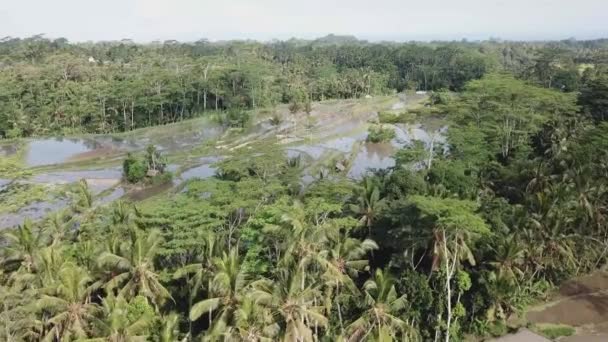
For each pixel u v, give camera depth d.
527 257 54.34
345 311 48.38
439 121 99.31
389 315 43.94
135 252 45.34
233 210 56.09
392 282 47.19
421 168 75.81
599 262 66.06
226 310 39.28
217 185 61.31
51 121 156.12
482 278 50.81
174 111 175.62
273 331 38.88
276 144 127.25
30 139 147.75
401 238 54.25
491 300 50.91
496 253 51.88
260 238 49.38
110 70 188.38
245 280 42.91
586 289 60.75
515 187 72.31
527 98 90.62
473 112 92.75
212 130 160.00
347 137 146.00
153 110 168.12
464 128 83.94
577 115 102.19
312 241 46.09
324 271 46.56
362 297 47.69
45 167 117.75
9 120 148.00
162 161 109.69
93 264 47.12
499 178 74.81
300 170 87.69
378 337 42.81
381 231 58.47
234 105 182.00
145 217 54.53
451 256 49.78
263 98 188.50
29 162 123.12
